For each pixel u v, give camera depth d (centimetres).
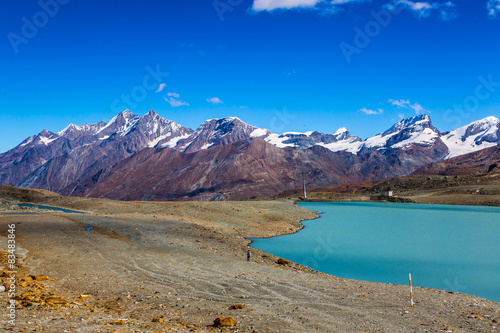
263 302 1891
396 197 13200
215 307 1752
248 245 4509
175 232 4500
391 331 1466
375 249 4556
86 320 1346
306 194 15038
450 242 5078
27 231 4047
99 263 2700
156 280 2294
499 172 16238
